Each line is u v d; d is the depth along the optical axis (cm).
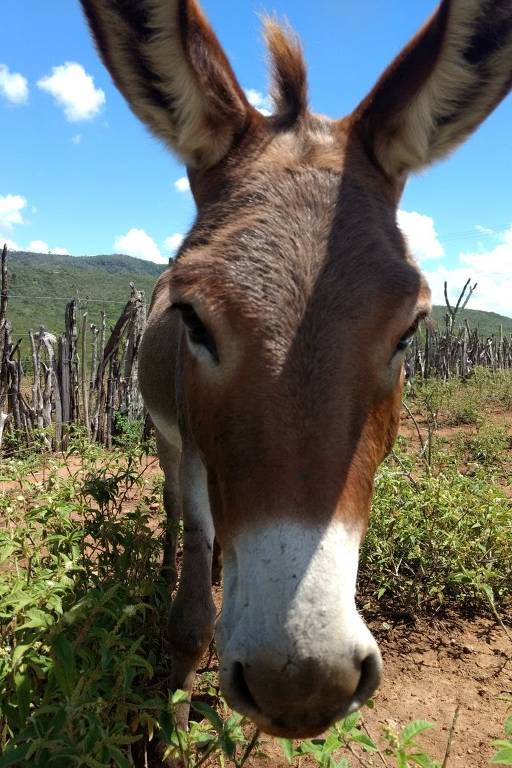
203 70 58
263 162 56
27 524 85
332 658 39
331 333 46
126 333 277
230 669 42
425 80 58
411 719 76
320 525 42
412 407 348
